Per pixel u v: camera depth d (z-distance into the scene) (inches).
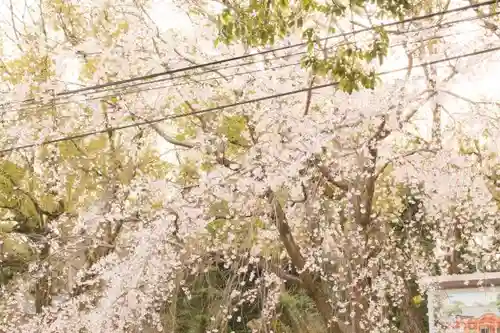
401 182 634.2
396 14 285.9
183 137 619.8
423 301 660.1
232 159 616.4
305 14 455.2
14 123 670.5
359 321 547.8
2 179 718.5
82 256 695.1
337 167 570.9
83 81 632.4
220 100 597.0
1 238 728.3
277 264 612.1
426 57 540.1
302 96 570.6
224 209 598.5
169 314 655.8
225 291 597.6
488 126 564.1
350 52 288.8
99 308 569.0
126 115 601.6
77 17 679.7
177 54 579.5
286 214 591.8
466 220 605.3
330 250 588.4
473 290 408.5
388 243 603.2
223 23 310.2
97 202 707.4
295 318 701.9
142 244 561.3
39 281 709.3
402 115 552.4
